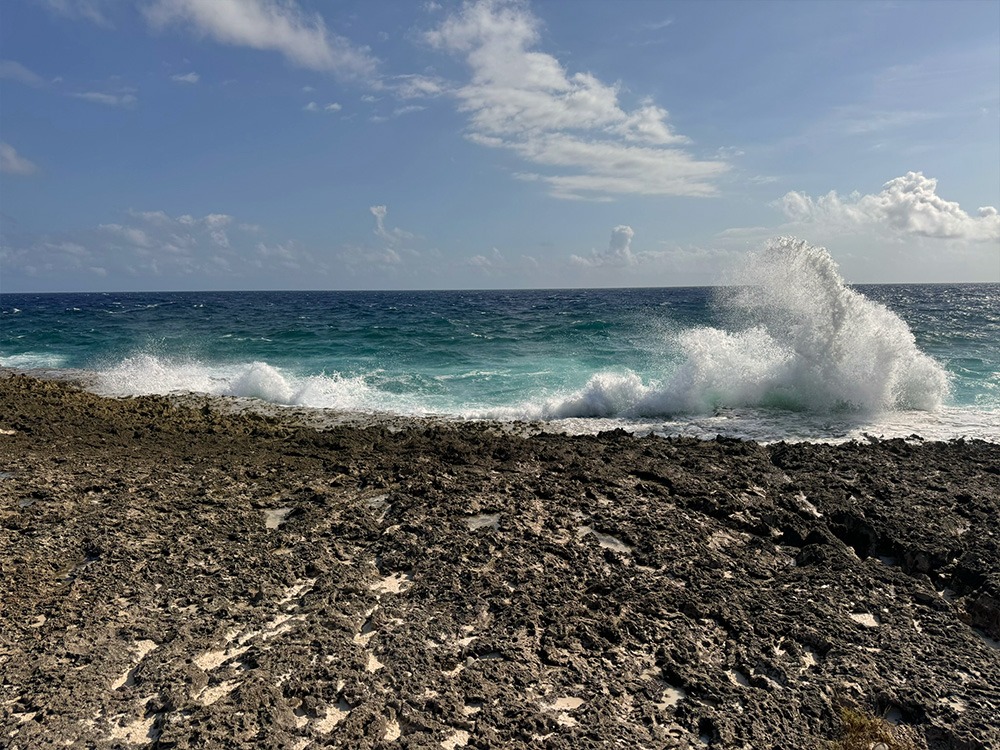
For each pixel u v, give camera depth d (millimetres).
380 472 7938
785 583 5422
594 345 24141
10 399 13008
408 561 5598
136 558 5582
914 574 5801
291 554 5719
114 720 3707
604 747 3561
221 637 4512
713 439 10281
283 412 13391
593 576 5398
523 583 5250
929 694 4070
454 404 14375
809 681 4184
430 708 3816
